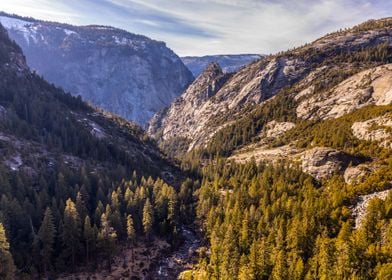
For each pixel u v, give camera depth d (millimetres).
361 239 66688
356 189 87188
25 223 89500
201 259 93812
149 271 92750
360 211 80500
